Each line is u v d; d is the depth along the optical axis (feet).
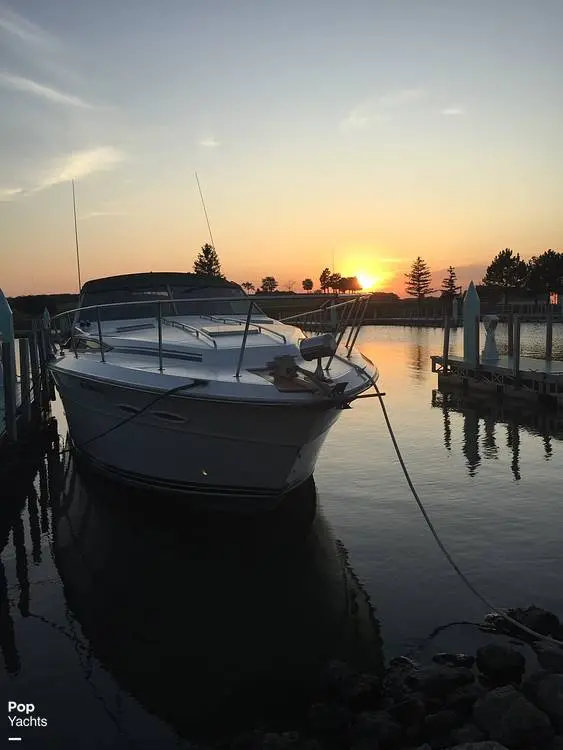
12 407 29.66
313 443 20.18
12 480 28.86
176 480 21.02
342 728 11.29
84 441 25.84
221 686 12.86
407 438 33.96
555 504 22.48
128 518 23.11
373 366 24.06
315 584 17.20
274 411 17.71
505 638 14.05
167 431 19.92
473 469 27.40
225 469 19.75
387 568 17.76
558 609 15.26
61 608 16.39
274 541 20.24
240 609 16.11
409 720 11.21
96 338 24.82
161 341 19.86
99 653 14.17
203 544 20.39
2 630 15.31
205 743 11.21
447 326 55.36
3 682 13.10
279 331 24.64
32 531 22.16
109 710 12.13
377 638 14.25
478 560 18.02
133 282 29.01
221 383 18.10
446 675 12.29
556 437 33.40
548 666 12.69
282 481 19.75
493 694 11.33
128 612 16.10
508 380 47.11
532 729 10.47
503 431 35.24
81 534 21.59
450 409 42.80
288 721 11.76
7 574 18.58
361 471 27.37
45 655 14.12
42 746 11.17
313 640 14.53
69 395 25.12
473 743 9.82
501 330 138.21
